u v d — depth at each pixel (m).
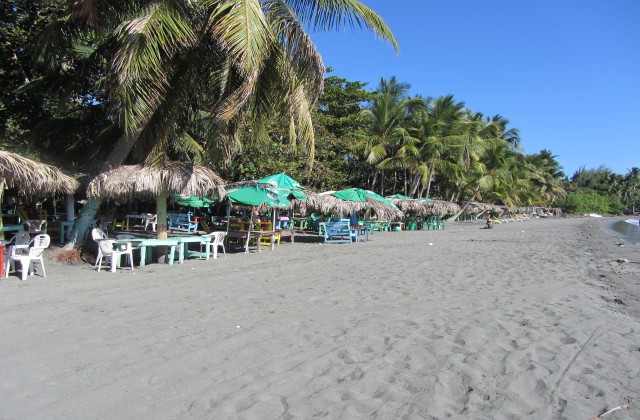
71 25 9.82
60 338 4.51
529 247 15.80
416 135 31.92
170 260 9.84
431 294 7.02
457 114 33.38
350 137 27.69
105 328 4.86
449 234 23.39
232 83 10.09
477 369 3.87
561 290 7.59
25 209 14.54
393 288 7.46
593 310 6.15
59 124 11.96
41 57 10.45
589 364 4.05
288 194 13.74
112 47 10.16
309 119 9.27
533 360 4.12
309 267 9.83
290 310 5.82
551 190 71.00
